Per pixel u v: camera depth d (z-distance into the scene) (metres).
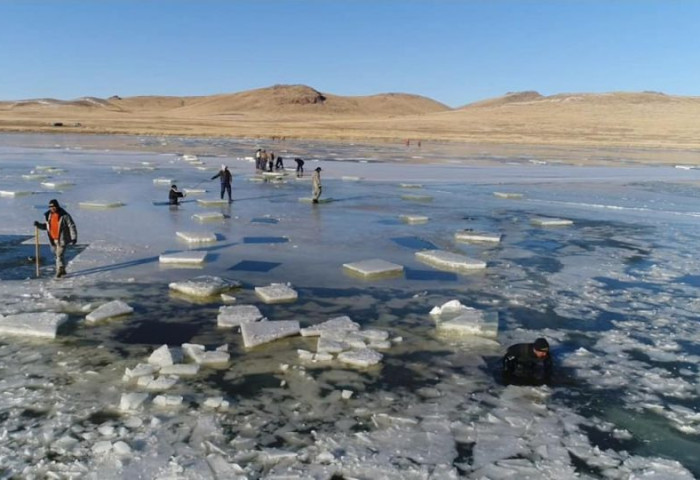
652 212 25.80
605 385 8.52
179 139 80.88
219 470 6.23
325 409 7.58
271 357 9.12
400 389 8.20
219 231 18.94
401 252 16.64
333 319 10.61
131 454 6.46
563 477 6.30
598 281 14.02
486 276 14.23
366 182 35.44
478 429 7.20
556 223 21.94
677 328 10.92
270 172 38.31
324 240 18.02
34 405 7.49
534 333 10.48
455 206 26.39
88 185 30.08
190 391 7.95
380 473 6.25
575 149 80.62
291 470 6.27
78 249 15.99
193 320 10.64
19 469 6.18
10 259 14.73
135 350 9.26
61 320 10.20
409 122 139.88
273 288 12.33
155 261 14.78
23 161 43.22
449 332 10.39
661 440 7.10
